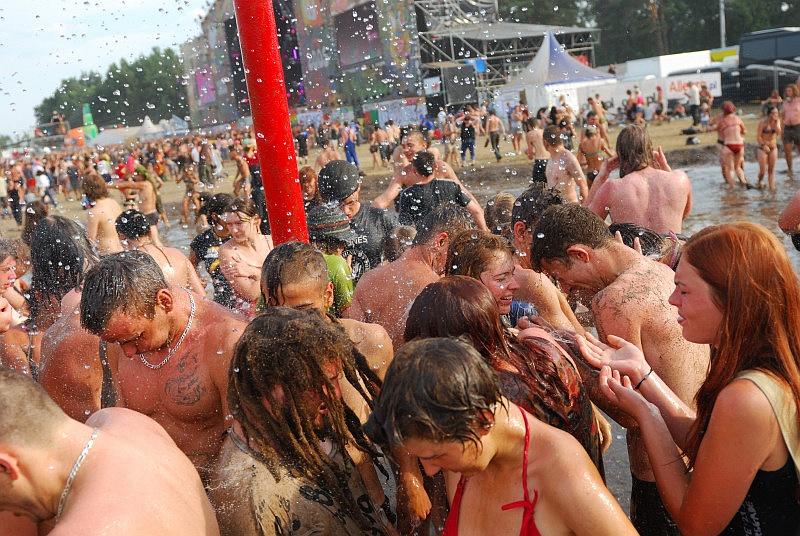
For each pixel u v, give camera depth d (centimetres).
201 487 165
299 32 3397
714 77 2572
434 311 183
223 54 3475
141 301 218
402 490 219
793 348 156
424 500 218
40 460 139
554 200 319
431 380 129
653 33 4788
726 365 161
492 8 3112
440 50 2897
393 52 2927
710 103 2214
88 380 305
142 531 133
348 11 3066
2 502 141
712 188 1144
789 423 152
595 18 4844
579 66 2530
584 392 192
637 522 254
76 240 352
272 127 289
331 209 382
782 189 1077
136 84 4959
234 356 181
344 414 199
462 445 133
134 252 231
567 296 343
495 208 457
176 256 412
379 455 214
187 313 239
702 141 1806
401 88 2953
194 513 151
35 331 360
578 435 188
